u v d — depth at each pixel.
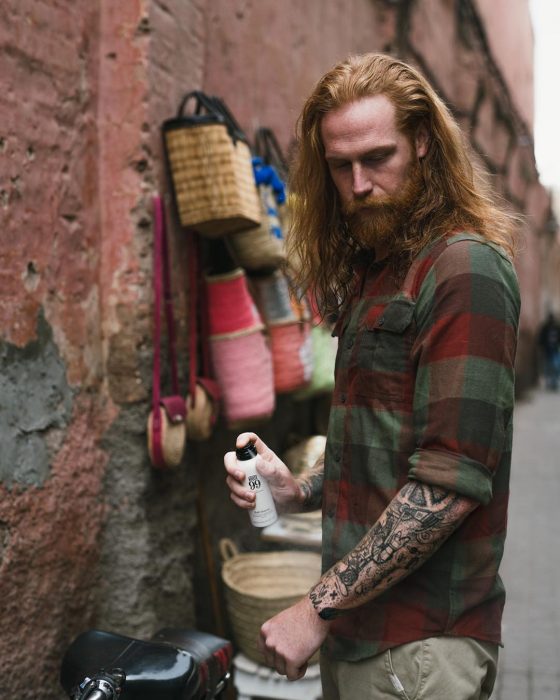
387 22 6.53
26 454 2.30
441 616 1.39
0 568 2.20
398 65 1.43
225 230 2.93
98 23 2.68
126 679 1.58
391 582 1.32
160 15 2.76
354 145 1.39
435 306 1.33
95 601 2.66
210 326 3.05
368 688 1.44
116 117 2.70
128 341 2.71
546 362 21.45
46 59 2.40
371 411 1.43
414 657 1.39
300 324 3.42
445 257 1.35
